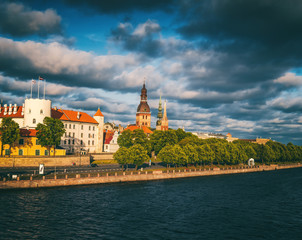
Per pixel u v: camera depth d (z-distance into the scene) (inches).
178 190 3280.0
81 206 2383.1
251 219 2230.6
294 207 2652.6
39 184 2923.2
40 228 1843.0
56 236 1732.3
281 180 4439.0
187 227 1990.7
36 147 4205.2
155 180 3912.4
